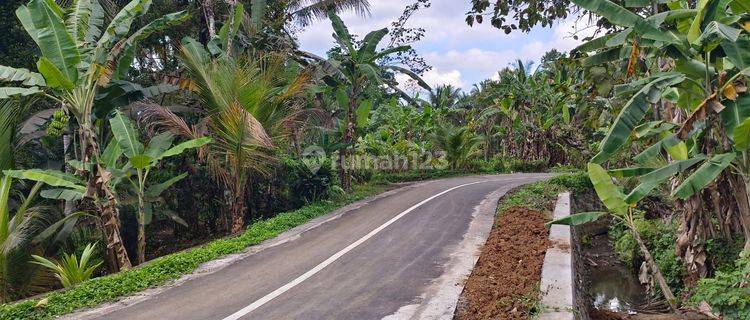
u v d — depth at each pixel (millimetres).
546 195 13906
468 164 26328
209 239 13422
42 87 10594
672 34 7430
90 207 10695
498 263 7695
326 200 14289
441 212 12266
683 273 9281
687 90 7781
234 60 12484
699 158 7605
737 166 7750
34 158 13211
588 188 16234
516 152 30891
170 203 13773
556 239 8914
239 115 11094
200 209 14086
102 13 10375
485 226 10469
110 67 9625
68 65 8766
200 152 11445
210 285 7371
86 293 7059
